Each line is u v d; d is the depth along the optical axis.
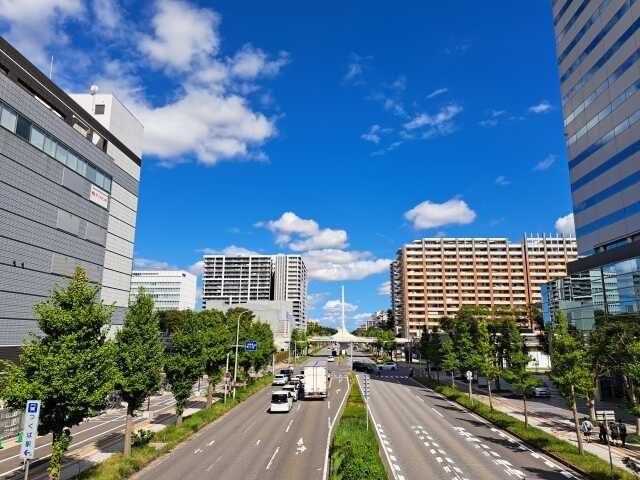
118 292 62.41
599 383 46.59
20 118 43.12
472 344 53.69
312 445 28.14
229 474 21.86
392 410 42.03
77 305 19.70
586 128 56.25
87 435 32.91
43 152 46.44
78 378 18.03
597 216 53.56
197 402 48.78
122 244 63.56
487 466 23.00
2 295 40.84
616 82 50.31
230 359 57.19
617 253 44.72
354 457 18.70
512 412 40.44
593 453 25.50
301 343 133.50
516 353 33.12
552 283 57.56
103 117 62.56
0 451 27.97
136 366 24.42
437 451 26.20
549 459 24.45
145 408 44.97
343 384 68.75
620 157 49.47
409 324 181.00
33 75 46.44
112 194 61.00
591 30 55.50
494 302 180.88
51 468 18.14
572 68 59.94
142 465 23.39
